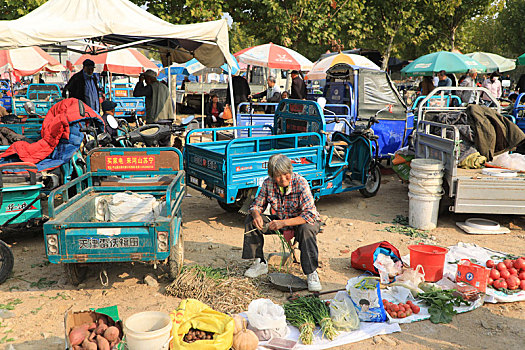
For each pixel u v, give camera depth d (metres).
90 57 15.01
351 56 13.47
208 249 5.84
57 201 7.51
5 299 4.40
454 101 11.55
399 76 28.30
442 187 6.94
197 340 3.25
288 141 8.12
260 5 18.06
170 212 4.43
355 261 5.19
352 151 8.41
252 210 4.73
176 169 5.66
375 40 24.95
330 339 3.73
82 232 4.22
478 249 5.74
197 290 4.46
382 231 6.64
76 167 6.44
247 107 13.36
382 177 10.53
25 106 9.30
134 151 5.60
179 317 3.42
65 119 6.20
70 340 3.10
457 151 6.44
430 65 13.42
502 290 4.62
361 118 10.84
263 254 5.29
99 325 3.21
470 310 4.29
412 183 6.76
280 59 14.11
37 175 5.61
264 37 19.28
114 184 5.72
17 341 3.68
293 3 18.02
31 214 5.37
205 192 6.92
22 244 5.96
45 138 6.19
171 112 10.42
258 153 6.60
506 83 19.95
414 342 3.77
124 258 4.28
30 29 6.61
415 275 4.66
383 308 4.04
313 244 4.59
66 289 4.67
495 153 7.65
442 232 6.59
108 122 7.57
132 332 3.04
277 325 3.64
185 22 15.98
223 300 4.34
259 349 3.50
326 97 12.18
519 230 6.70
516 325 4.05
